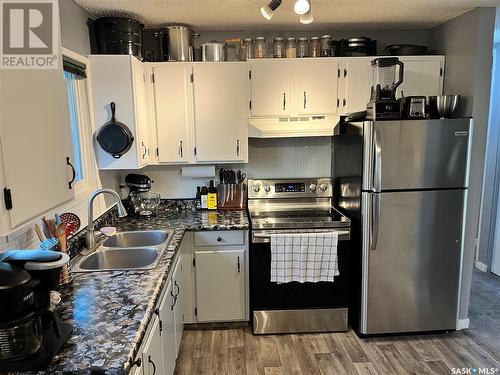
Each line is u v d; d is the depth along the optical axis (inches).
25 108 45.3
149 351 59.6
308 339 107.0
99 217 102.4
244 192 125.8
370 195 99.8
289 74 113.5
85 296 61.2
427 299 105.9
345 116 116.3
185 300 109.3
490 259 155.3
